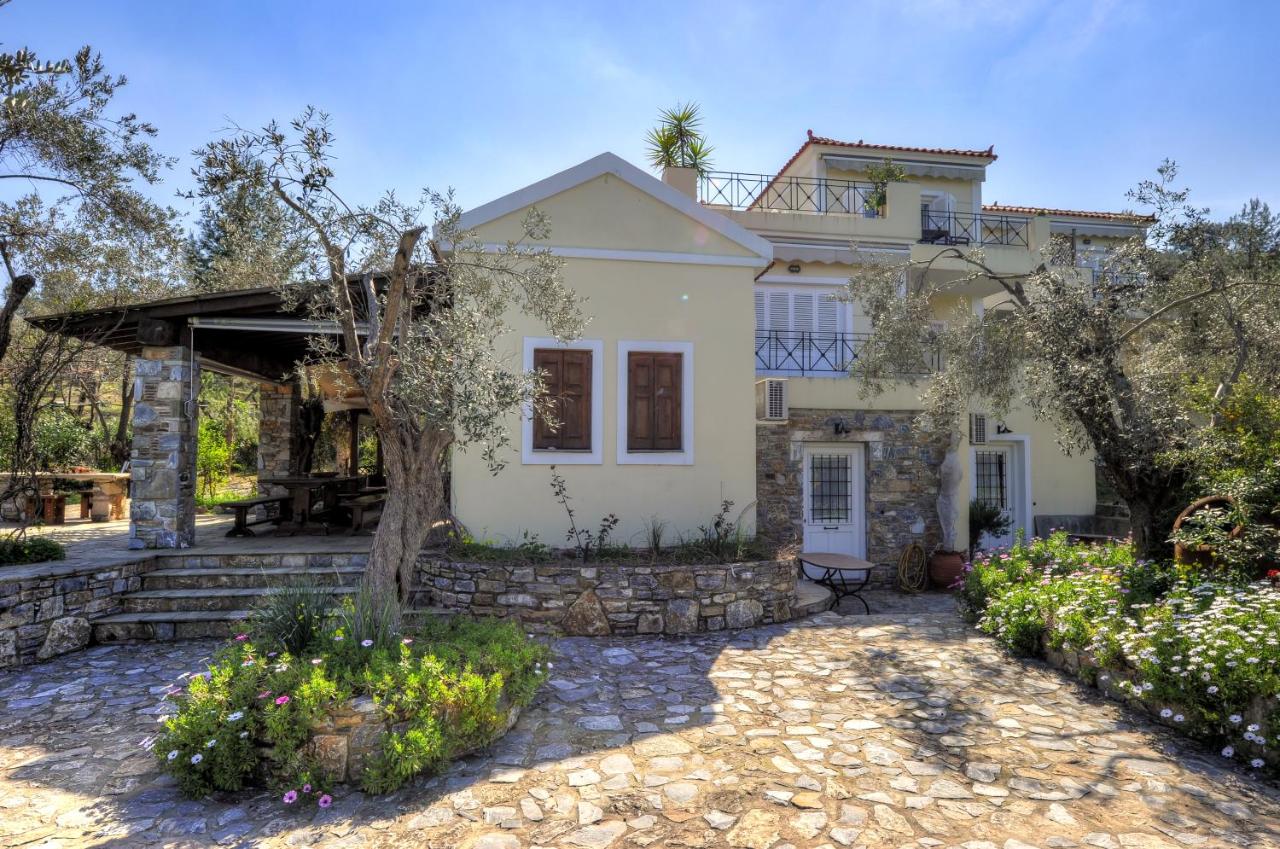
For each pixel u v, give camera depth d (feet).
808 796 13.51
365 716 14.15
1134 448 23.91
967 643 24.30
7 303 26.53
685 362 30.55
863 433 38.70
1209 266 25.27
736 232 31.09
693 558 27.50
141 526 28.19
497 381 18.71
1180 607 19.84
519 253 22.79
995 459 44.93
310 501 36.60
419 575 27.32
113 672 21.02
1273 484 20.88
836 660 22.41
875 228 44.91
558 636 24.56
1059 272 28.22
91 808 13.16
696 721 17.35
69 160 29.01
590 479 29.55
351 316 18.22
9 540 24.89
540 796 13.53
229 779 13.53
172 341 28.55
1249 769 14.71
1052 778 14.29
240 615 24.48
